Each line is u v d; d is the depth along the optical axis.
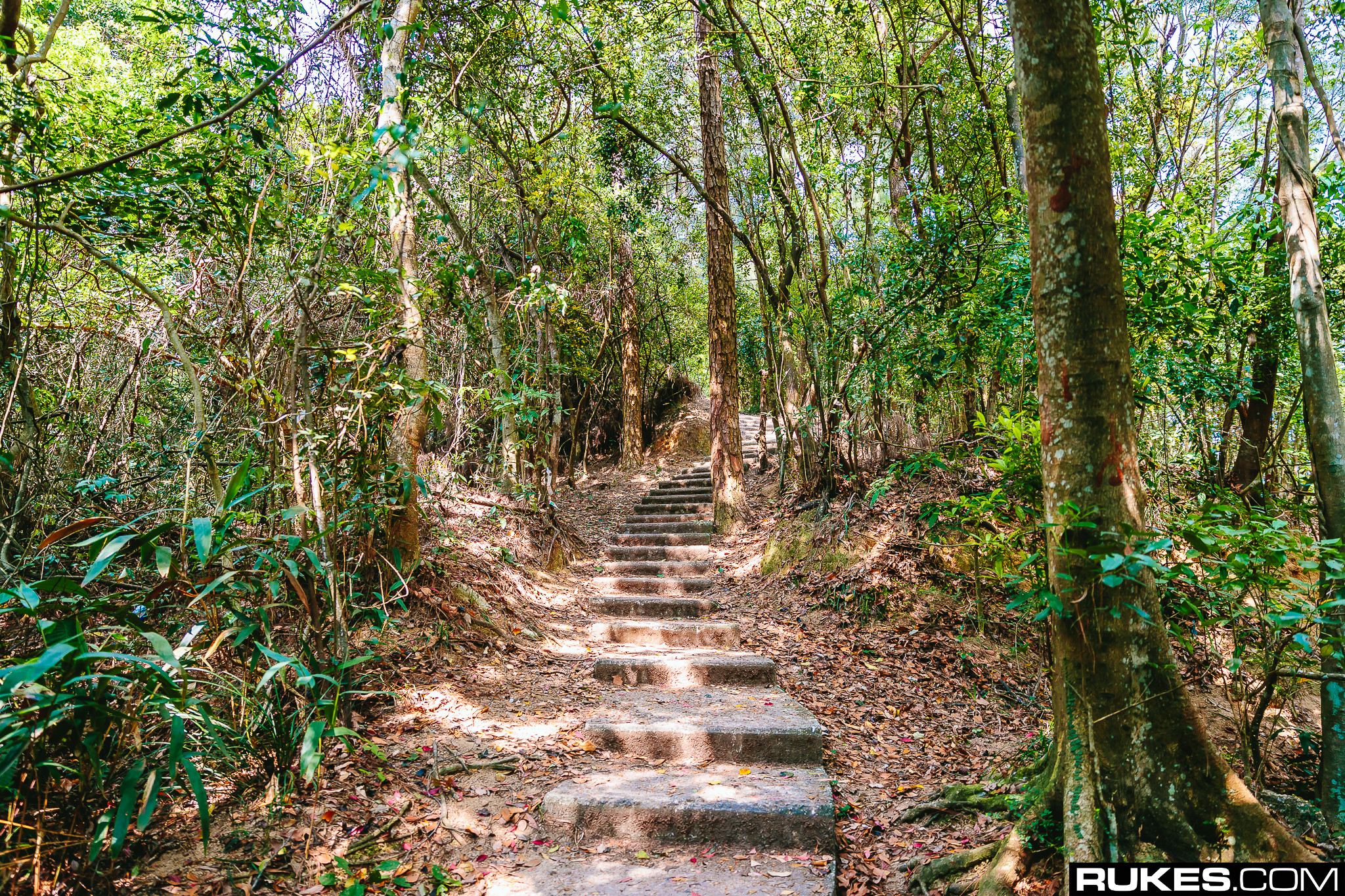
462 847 2.75
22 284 3.52
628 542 8.41
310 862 2.44
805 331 7.06
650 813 2.99
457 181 7.08
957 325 5.71
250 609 2.98
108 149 3.85
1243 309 4.71
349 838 2.60
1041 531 2.75
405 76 4.97
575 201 7.88
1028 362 5.07
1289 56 3.15
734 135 8.28
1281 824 2.54
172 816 2.48
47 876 2.03
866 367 6.45
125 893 2.14
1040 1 2.34
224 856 2.38
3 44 2.82
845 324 6.55
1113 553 2.24
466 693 3.96
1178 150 7.92
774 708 4.18
